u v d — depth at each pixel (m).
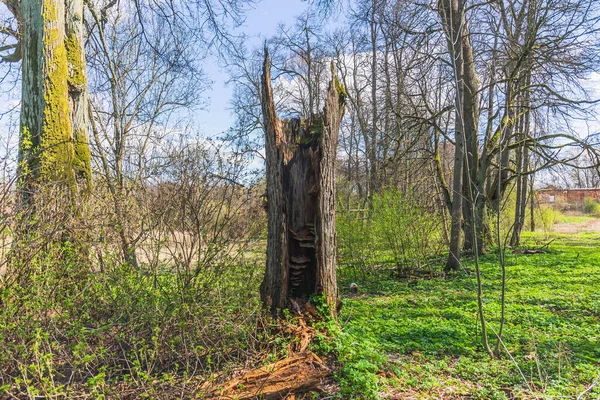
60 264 4.71
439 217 13.43
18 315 4.04
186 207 5.34
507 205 20.69
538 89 13.55
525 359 5.28
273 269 5.02
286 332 4.61
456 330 6.50
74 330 3.99
